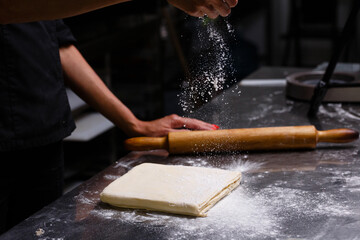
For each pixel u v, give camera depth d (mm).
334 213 879
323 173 1065
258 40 5242
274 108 1564
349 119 1422
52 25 1279
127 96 2797
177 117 1334
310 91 1599
